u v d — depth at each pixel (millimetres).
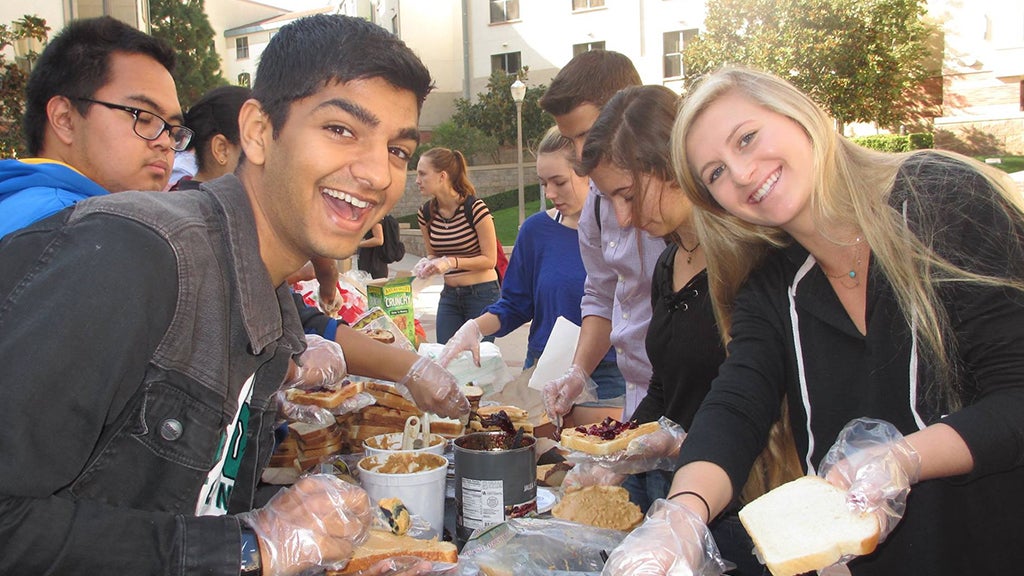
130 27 1925
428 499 1585
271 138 1131
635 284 2404
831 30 18578
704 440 1453
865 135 23125
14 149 6230
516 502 1602
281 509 1114
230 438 1208
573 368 2547
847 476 1272
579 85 2549
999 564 1394
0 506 864
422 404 2027
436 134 24672
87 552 913
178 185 2426
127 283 943
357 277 4039
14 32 6750
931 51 22391
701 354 1933
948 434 1245
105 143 1862
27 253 973
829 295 1518
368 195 1130
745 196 1435
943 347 1354
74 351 886
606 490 1666
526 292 3326
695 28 23375
